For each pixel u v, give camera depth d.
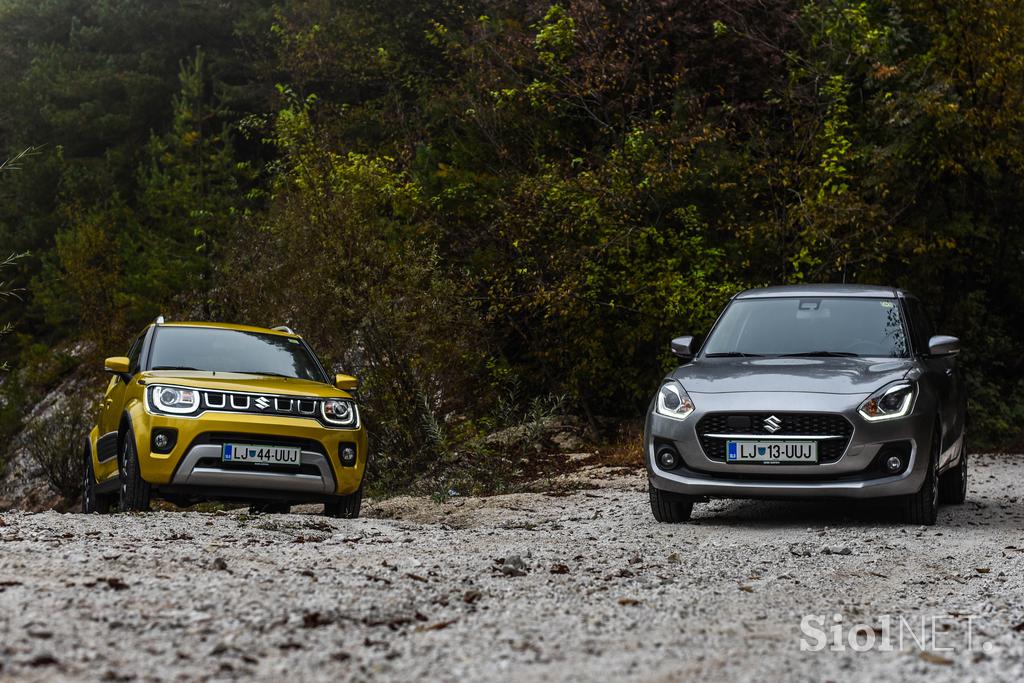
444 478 18.16
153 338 14.40
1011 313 27.64
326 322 21.30
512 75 28.20
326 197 23.00
